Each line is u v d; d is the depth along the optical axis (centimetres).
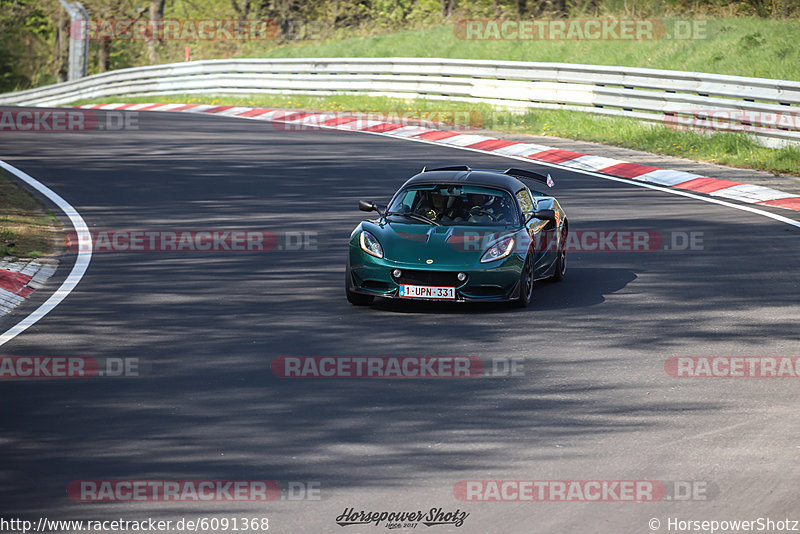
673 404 2695
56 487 2133
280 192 6303
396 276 3706
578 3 13838
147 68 13525
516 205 4047
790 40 9638
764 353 3181
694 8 11931
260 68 12088
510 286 3731
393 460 2292
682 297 3950
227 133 9069
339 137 8800
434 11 18088
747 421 2561
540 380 2905
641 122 8569
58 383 2852
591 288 4153
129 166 7294
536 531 1936
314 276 4309
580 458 2305
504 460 2292
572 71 9206
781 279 4206
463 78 10306
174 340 3312
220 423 2534
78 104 13788
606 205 5941
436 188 4103
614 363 3077
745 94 7600
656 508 2036
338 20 18300
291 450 2352
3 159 7619
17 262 4372
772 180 6594
